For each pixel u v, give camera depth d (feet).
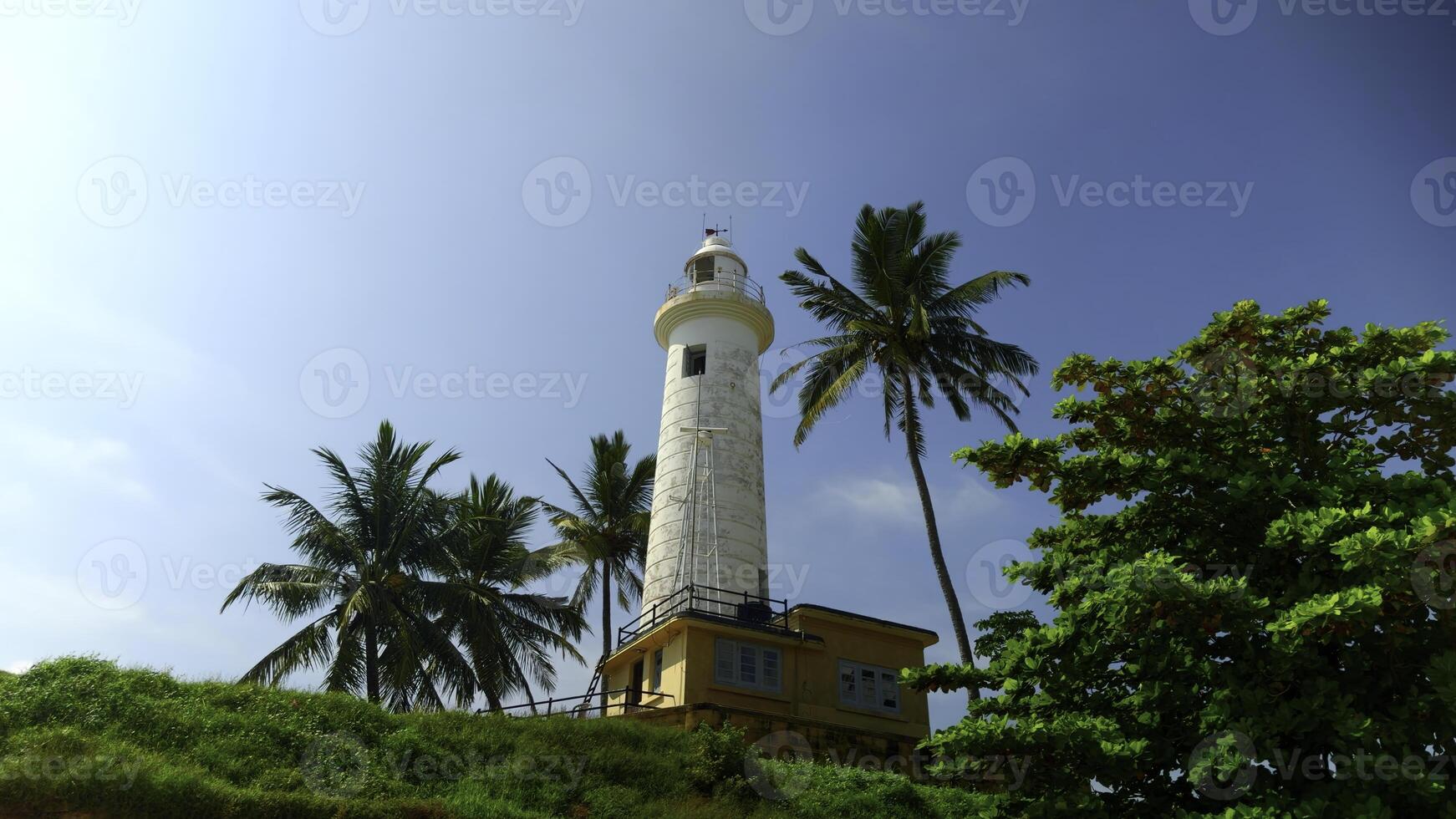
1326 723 28.37
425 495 102.99
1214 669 31.81
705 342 112.98
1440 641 28.25
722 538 98.99
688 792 58.54
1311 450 34.55
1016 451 37.76
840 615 86.43
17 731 50.44
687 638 79.82
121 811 41.91
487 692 99.86
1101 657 33.42
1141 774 31.83
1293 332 36.24
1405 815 26.78
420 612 101.30
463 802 49.24
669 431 108.17
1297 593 29.94
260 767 51.57
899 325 98.02
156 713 55.31
